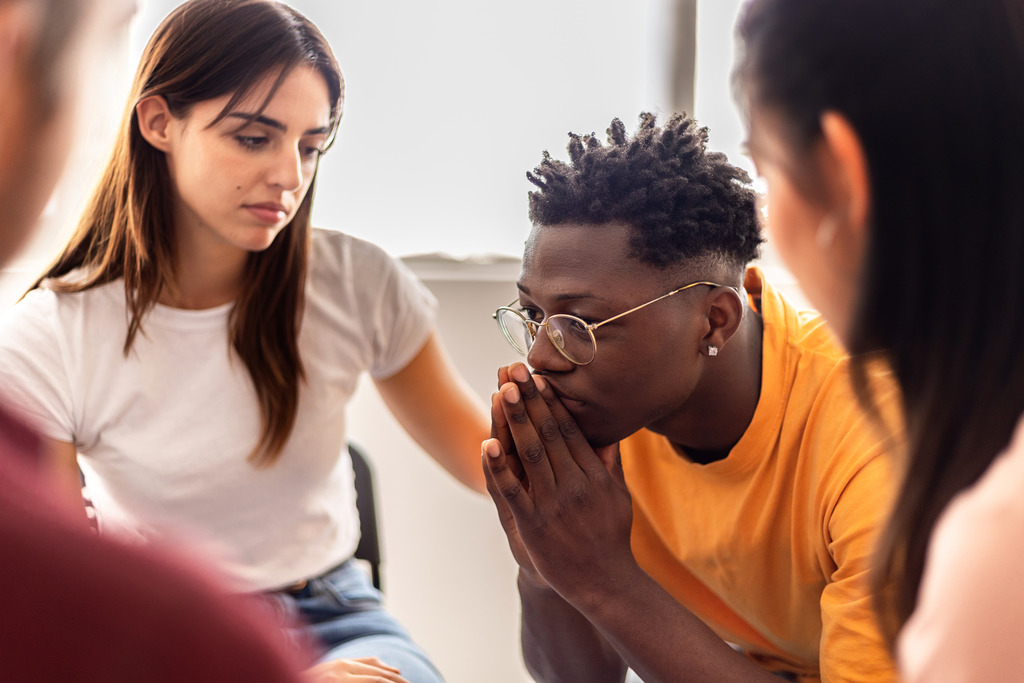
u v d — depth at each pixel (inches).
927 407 20.0
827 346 38.1
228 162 44.4
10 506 9.6
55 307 47.3
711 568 41.9
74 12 10.9
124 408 48.4
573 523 35.0
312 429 52.8
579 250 33.9
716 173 35.8
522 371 34.7
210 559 10.9
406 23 72.1
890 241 18.6
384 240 75.2
